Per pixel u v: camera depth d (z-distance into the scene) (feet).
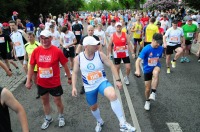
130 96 20.68
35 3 112.37
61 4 140.67
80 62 12.80
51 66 14.05
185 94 20.89
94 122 16.26
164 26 39.55
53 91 14.60
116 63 22.29
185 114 17.01
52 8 128.77
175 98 20.02
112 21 32.32
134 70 29.22
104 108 18.29
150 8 98.17
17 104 7.36
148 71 16.90
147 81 17.20
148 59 16.51
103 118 16.63
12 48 27.91
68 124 16.08
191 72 27.66
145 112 17.47
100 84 12.76
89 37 12.40
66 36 26.40
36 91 22.86
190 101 19.31
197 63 31.53
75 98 20.70
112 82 24.99
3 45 27.66
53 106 19.15
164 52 35.45
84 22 130.82
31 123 16.49
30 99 20.89
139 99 19.94
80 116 17.21
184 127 15.23
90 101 13.51
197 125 15.43
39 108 18.94
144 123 15.84
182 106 18.38
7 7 84.58
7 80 26.68
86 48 12.27
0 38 27.40
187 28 32.09
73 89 13.11
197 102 19.08
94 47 12.10
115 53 21.94
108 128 15.28
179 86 22.99
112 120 16.31
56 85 14.53
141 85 23.56
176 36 27.04
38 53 14.01
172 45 27.25
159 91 21.74
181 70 28.55
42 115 17.69
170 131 14.80
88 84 12.92
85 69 12.71
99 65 12.73
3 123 6.95
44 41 13.61
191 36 32.30
